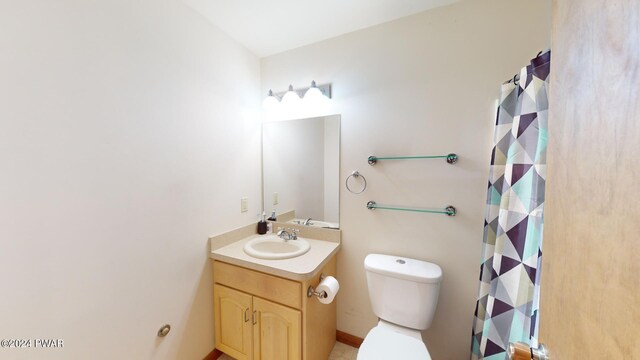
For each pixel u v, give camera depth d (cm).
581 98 45
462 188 136
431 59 139
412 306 132
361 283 165
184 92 132
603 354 36
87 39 93
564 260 50
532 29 118
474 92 131
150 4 114
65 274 90
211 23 148
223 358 160
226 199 163
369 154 158
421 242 147
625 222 33
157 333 122
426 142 143
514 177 105
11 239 78
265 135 194
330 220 173
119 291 106
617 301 34
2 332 77
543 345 58
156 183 120
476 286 135
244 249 152
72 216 91
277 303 133
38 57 81
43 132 83
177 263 131
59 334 89
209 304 153
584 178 43
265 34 162
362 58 157
